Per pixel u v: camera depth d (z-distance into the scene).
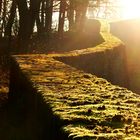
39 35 28.20
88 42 31.28
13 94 11.80
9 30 25.52
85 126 3.85
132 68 27.53
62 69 8.95
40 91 5.91
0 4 28.97
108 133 3.57
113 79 18.23
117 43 20.19
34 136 6.39
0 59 20.48
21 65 9.68
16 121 9.66
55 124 4.33
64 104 4.90
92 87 6.37
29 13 21.41
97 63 15.15
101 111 4.44
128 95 5.66
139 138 3.40
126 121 4.05
